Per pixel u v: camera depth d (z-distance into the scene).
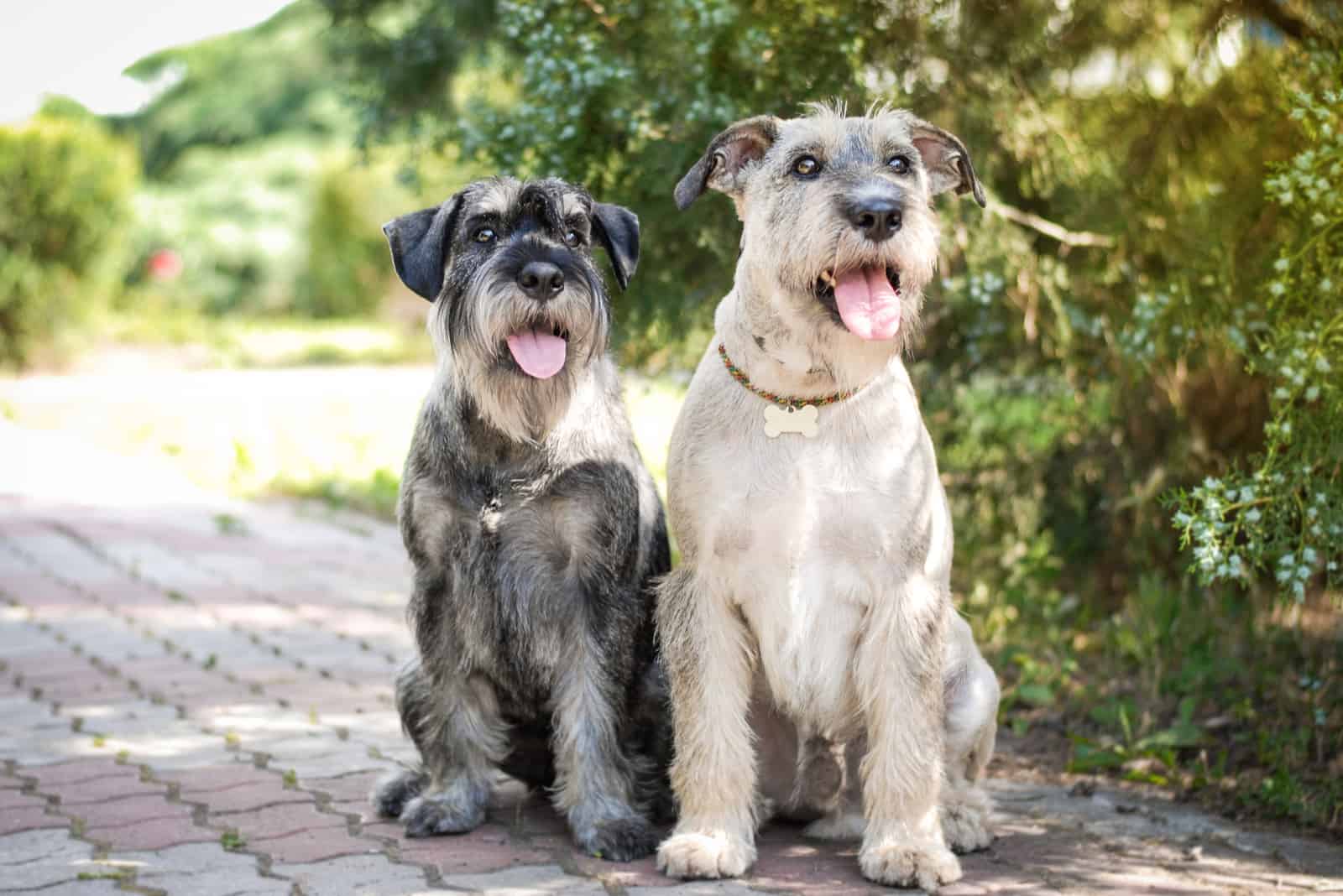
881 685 3.54
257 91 27.67
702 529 3.57
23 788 4.21
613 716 3.80
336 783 4.31
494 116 5.44
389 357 18.50
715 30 4.82
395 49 7.43
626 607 3.83
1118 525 6.16
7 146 14.77
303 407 13.13
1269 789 4.16
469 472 3.75
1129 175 5.56
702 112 4.86
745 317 3.58
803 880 3.52
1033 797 4.32
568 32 5.15
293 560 7.80
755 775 3.73
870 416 3.53
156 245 23.81
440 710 3.89
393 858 3.66
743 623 3.66
